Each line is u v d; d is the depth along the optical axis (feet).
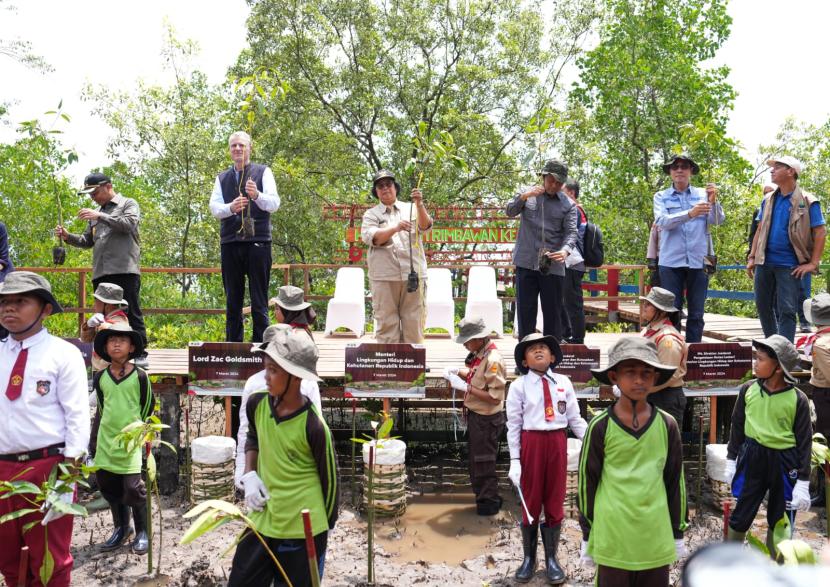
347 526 19.80
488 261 46.78
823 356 20.45
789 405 15.92
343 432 27.04
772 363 15.96
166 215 71.61
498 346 29.81
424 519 20.52
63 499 11.82
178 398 22.82
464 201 77.41
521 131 78.48
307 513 9.19
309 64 74.43
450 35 80.79
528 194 21.29
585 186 84.33
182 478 23.40
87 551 17.88
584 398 21.54
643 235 71.67
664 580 11.50
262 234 22.80
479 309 33.06
